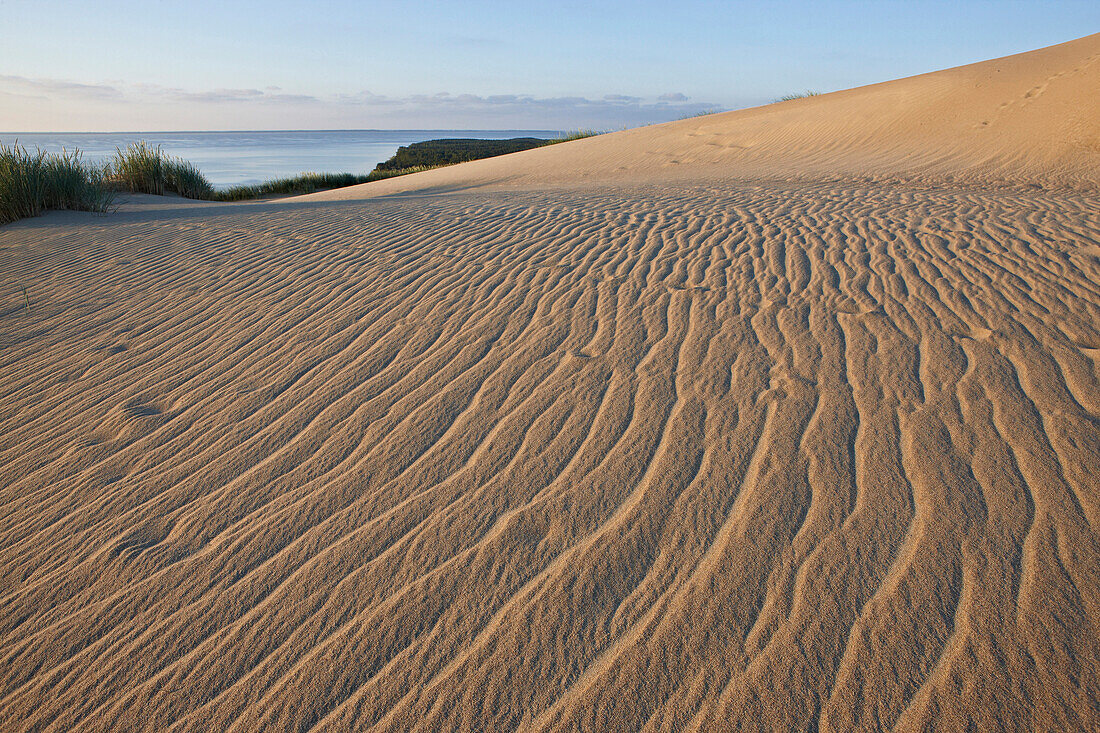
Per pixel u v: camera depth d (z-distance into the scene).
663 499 2.29
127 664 1.81
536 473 2.49
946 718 1.51
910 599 1.82
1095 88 11.73
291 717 1.63
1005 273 3.99
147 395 3.32
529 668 1.71
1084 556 1.92
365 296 4.46
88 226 7.71
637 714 1.57
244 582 2.07
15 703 1.72
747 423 2.68
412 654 1.77
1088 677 1.58
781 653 1.70
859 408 2.71
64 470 2.73
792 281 4.11
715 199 7.55
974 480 2.26
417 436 2.79
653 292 4.09
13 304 4.78
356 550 2.17
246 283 4.94
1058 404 2.64
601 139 18.84
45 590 2.09
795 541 2.06
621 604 1.88
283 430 2.92
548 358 3.36
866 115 14.27
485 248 5.41
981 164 10.41
